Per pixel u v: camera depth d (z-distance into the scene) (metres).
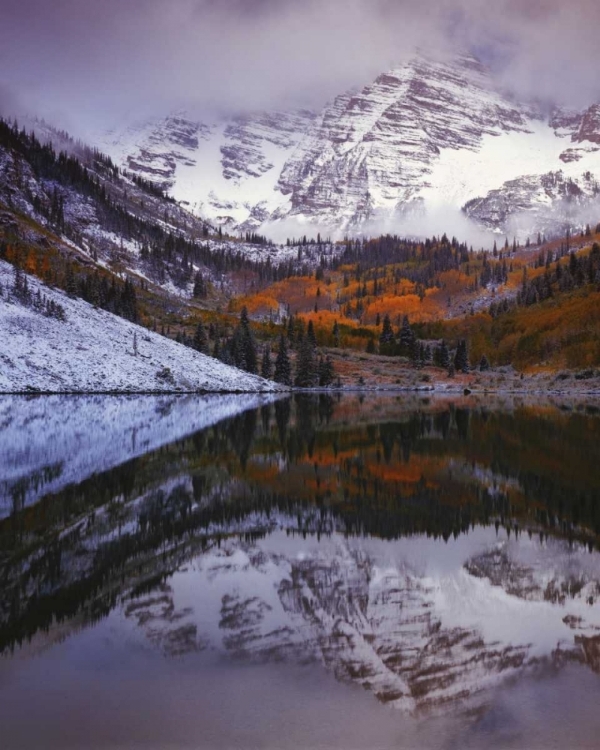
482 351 183.00
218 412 67.38
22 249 178.25
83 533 17.05
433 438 42.38
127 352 111.19
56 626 10.61
